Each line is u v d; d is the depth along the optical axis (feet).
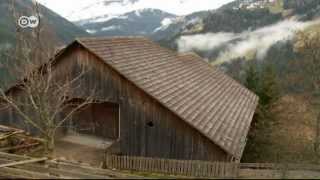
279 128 105.50
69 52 58.18
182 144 50.67
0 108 64.85
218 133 50.60
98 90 56.90
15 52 54.19
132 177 28.37
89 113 63.41
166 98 52.80
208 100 62.95
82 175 29.14
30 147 53.42
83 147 59.26
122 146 55.52
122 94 54.85
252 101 83.51
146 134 53.42
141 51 67.36
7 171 31.63
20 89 62.28
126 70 54.54
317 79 102.32
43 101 49.11
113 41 62.49
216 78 85.51
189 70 76.13
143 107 53.26
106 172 30.89
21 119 64.23
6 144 53.72
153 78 57.47
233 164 42.73
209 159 49.01
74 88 58.85
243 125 59.93
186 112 51.78
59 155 55.01
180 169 46.01
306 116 124.88
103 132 62.75
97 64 56.54
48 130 48.57
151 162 47.75
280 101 150.82
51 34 57.47
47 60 53.01
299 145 87.81
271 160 72.84
